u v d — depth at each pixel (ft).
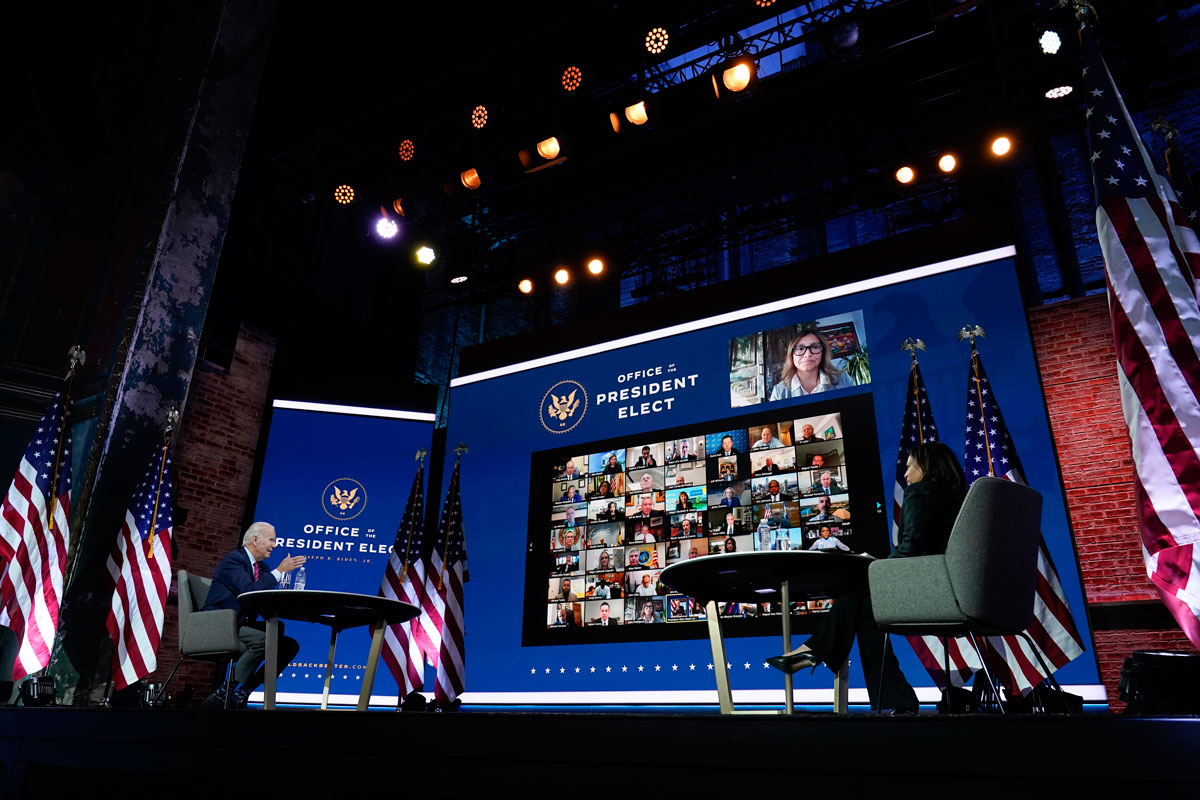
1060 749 5.41
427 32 33.71
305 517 31.01
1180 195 15.87
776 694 23.79
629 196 43.88
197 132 27.71
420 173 35.78
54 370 26.25
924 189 39.45
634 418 29.35
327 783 8.13
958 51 31.71
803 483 25.68
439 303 44.86
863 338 26.35
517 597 29.09
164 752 9.29
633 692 25.94
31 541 20.84
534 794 7.09
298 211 37.06
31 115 28.02
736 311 28.78
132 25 29.60
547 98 32.71
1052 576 19.53
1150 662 11.20
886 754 5.92
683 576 10.87
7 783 10.36
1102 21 30.04
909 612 9.37
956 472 10.85
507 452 31.37
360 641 29.58
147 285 25.95
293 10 32.48
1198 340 11.39
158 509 23.54
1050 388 25.98
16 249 27.25
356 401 32.91
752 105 32.76
